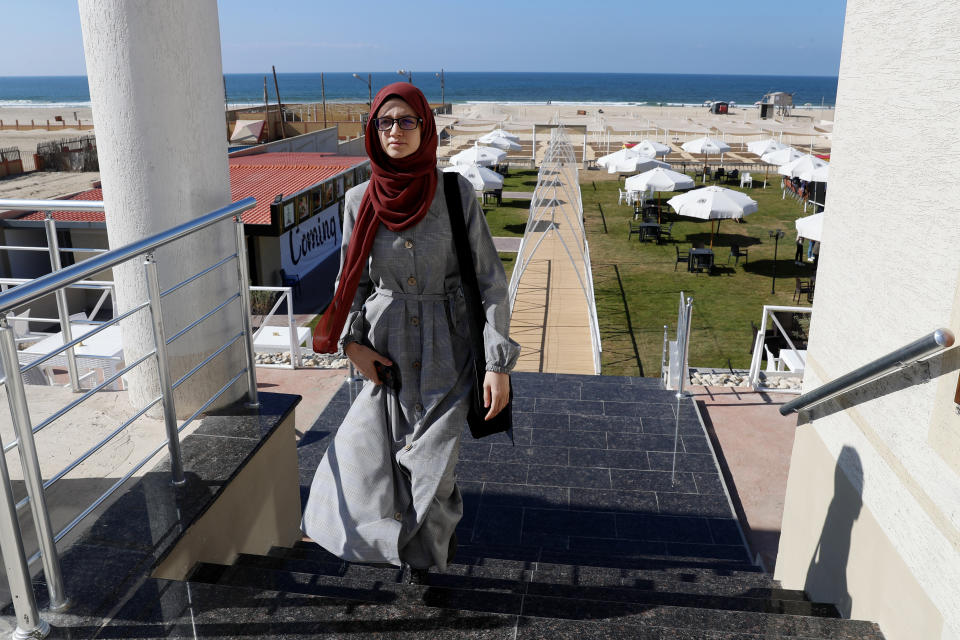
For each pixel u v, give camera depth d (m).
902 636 2.29
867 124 2.70
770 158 30.67
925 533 2.18
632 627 2.10
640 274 18.41
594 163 39.69
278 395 3.26
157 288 2.31
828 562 2.97
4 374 1.67
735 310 15.36
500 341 2.07
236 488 2.70
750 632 2.24
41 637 1.83
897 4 2.45
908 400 2.32
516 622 2.06
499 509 5.11
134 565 2.13
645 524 4.95
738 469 5.92
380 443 2.18
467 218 2.07
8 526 1.69
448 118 77.88
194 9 2.78
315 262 18.84
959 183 2.07
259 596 2.10
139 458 2.71
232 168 20.77
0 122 71.38
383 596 2.32
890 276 2.49
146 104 2.71
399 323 2.13
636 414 6.58
